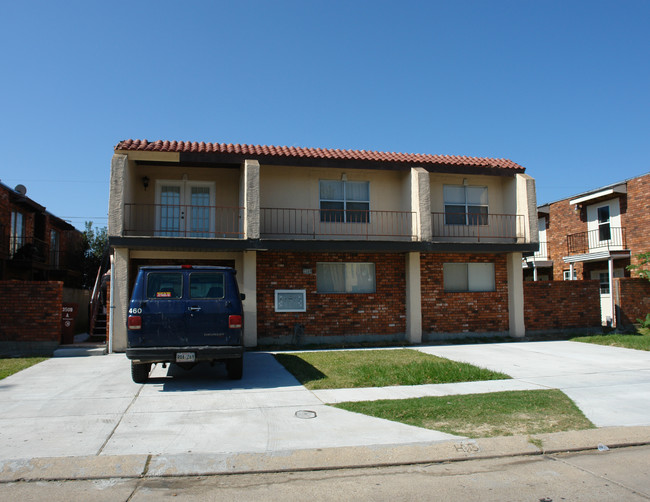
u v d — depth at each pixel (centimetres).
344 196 1590
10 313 1284
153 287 856
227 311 861
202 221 1512
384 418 666
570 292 1709
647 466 509
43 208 2122
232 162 1422
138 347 838
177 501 424
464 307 1598
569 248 2394
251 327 1412
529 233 1584
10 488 450
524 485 459
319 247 1403
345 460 516
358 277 1548
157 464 498
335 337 1495
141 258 1406
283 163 1455
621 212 2116
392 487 457
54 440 571
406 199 1585
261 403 753
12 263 1886
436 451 542
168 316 846
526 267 2578
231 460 511
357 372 995
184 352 840
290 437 586
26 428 618
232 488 455
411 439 577
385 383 895
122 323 1317
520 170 1641
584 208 2328
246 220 1366
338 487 457
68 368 1076
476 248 1526
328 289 1528
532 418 662
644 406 732
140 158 1355
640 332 1794
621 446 572
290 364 1101
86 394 813
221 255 1469
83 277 2675
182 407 728
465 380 927
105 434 595
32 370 1052
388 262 1559
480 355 1262
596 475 484
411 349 1379
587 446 564
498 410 701
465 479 476
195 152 1388
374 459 520
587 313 1722
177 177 1508
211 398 785
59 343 1299
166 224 1492
